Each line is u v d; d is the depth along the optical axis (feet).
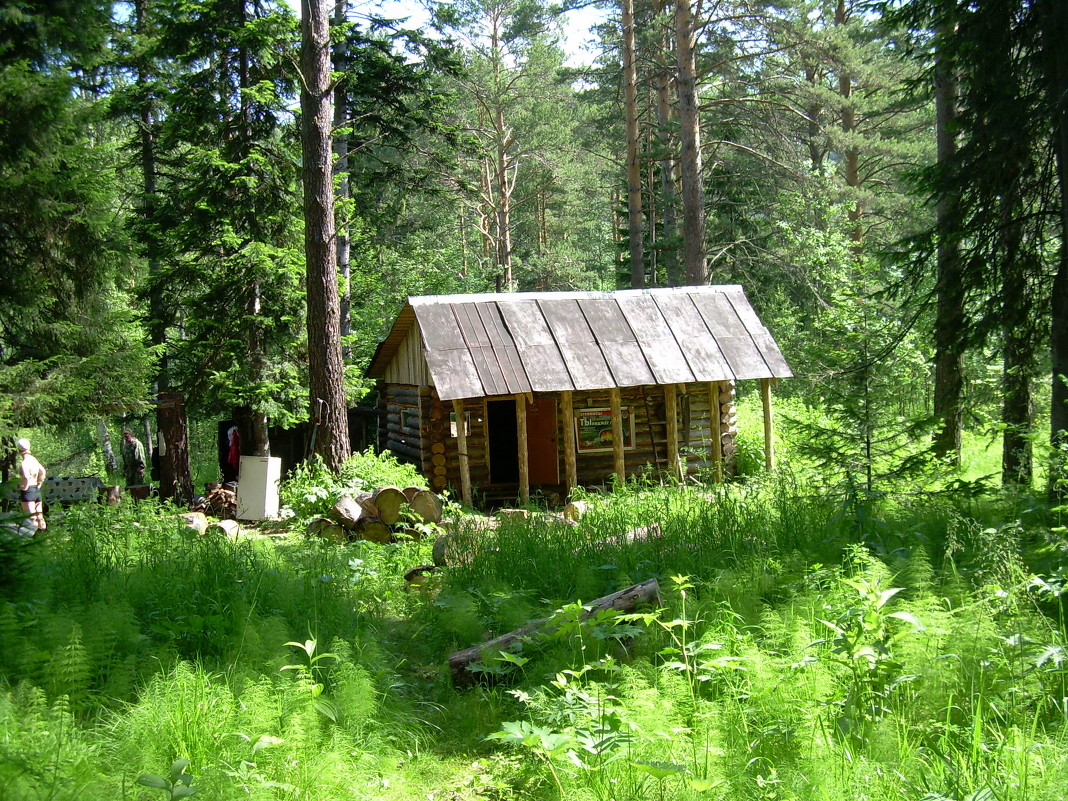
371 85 84.79
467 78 91.04
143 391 53.47
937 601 17.84
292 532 43.98
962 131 38.14
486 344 56.29
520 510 38.47
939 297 38.52
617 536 29.35
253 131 63.87
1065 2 31.89
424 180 92.53
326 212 52.03
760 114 100.83
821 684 14.99
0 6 47.78
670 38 105.09
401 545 36.09
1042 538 20.88
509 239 150.41
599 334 58.54
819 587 20.89
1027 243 36.06
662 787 13.02
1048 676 14.93
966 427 41.14
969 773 12.16
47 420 47.67
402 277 105.70
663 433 61.93
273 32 61.72
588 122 147.43
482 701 18.53
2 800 11.29
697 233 82.17
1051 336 34.47
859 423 31.60
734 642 17.84
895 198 96.53
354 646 20.74
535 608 23.70
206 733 14.71
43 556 24.94
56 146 48.11
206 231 62.54
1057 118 32.78
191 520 40.63
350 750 15.24
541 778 14.87
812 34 87.71
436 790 15.21
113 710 15.90
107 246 51.47
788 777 12.69
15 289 47.75
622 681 17.47
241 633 20.13
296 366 62.64
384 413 73.05
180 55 63.46
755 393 92.12
